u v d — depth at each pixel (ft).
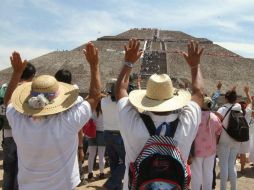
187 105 14.43
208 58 229.86
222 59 229.86
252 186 40.09
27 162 15.28
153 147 13.09
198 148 26.71
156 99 14.07
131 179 13.25
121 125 14.19
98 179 38.37
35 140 14.96
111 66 199.31
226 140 30.30
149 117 13.91
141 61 209.87
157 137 13.30
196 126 14.16
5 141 25.21
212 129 27.17
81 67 197.98
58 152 15.08
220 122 27.81
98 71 15.94
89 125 36.68
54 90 15.39
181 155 13.38
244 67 222.69
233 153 30.86
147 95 14.25
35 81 15.44
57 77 27.02
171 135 13.61
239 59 229.86
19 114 15.49
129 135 13.84
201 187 27.58
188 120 13.99
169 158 12.90
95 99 15.80
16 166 24.85
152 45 286.05
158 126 13.74
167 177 12.78
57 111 15.01
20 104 15.48
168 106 13.78
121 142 28.17
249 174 45.55
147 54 225.35
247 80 208.85
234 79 209.46
